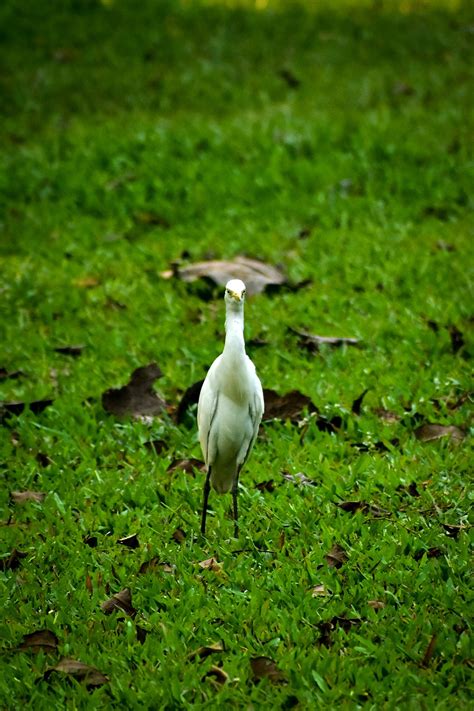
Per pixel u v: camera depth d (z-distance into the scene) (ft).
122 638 22.98
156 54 74.54
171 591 24.71
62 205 53.26
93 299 43.32
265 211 51.78
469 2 86.94
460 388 34.45
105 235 50.06
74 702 20.81
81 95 68.39
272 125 59.98
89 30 78.07
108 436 32.86
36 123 64.23
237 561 25.79
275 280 43.62
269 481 29.60
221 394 26.89
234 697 20.77
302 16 82.94
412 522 27.04
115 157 56.85
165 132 59.16
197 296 43.70
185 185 54.08
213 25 80.28
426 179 53.21
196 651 22.08
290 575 24.88
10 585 25.12
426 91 66.03
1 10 79.71
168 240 49.55
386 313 40.75
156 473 30.71
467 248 46.32
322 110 63.62
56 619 23.71
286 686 20.98
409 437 32.01
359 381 35.32
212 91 68.59
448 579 24.31
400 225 49.29
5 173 56.18
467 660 21.40
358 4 88.38
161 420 33.81
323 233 49.16
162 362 37.91
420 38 76.74
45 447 32.58
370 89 66.85
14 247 49.37
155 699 20.86
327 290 43.29
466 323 39.14
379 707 20.21
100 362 37.78
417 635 22.41
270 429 32.78
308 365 36.88
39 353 39.14
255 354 38.06
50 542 26.96
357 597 24.04
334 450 31.48
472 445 31.01
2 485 30.45
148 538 27.22
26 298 43.47
